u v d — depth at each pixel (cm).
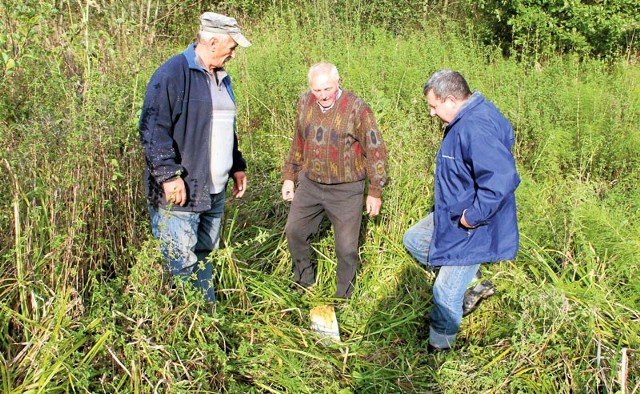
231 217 454
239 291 362
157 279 288
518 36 870
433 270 420
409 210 465
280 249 443
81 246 286
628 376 289
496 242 329
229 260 363
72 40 314
